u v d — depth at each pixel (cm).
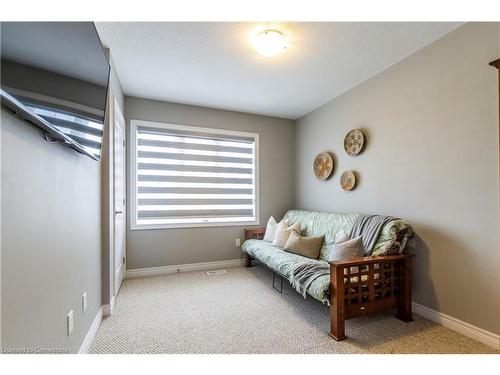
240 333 189
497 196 171
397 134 243
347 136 305
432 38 207
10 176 88
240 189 392
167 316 216
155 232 334
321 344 174
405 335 185
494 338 170
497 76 170
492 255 172
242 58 237
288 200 421
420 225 220
